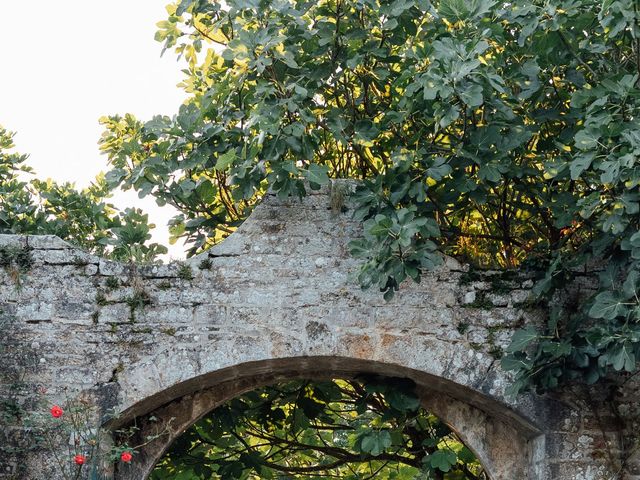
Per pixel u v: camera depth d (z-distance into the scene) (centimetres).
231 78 686
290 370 685
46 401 636
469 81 616
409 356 655
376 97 728
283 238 667
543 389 644
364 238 651
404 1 656
